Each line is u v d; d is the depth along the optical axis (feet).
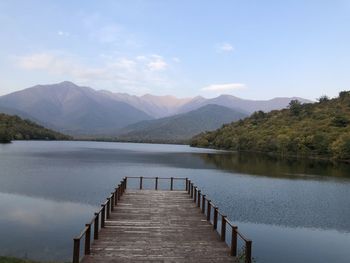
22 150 335.47
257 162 260.62
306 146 333.42
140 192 83.87
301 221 82.02
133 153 366.02
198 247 42.75
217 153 386.93
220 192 118.01
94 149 437.17
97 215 44.68
